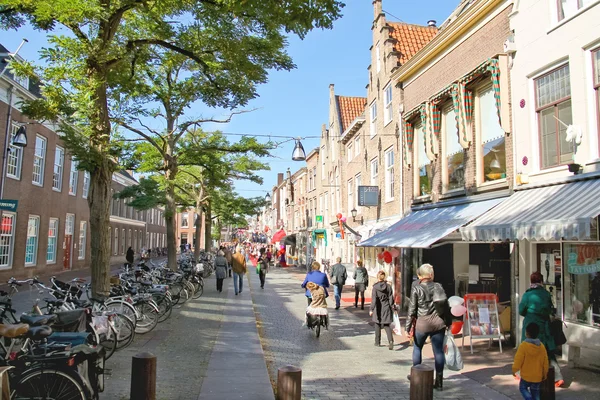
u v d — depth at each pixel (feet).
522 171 31.42
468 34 38.99
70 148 29.04
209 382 20.56
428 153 44.21
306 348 30.60
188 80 47.06
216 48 34.09
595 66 26.30
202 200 87.92
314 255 119.75
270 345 31.01
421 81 48.29
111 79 31.45
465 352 29.60
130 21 37.29
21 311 38.09
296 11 20.72
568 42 27.84
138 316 31.32
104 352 16.15
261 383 20.56
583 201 23.27
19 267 68.69
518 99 32.09
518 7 32.27
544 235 22.89
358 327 39.34
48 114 29.12
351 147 81.92
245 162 75.36
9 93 62.75
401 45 58.34
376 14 64.13
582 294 26.30
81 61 27.94
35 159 75.15
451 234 35.19
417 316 22.08
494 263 37.76
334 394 20.45
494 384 22.31
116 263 127.34
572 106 27.35
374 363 26.63
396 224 47.60
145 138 53.36
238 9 23.95
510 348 30.66
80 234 97.60
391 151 58.59
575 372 25.02
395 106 54.70
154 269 54.65
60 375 14.28
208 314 41.81
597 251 25.30
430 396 16.74
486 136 36.78
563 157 28.50
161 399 18.15
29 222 73.20
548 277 28.91
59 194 84.74
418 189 49.16
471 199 37.14
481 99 37.60
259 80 35.86
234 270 59.31
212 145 58.59
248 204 112.16
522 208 27.45
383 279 31.86
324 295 35.63
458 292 41.42
